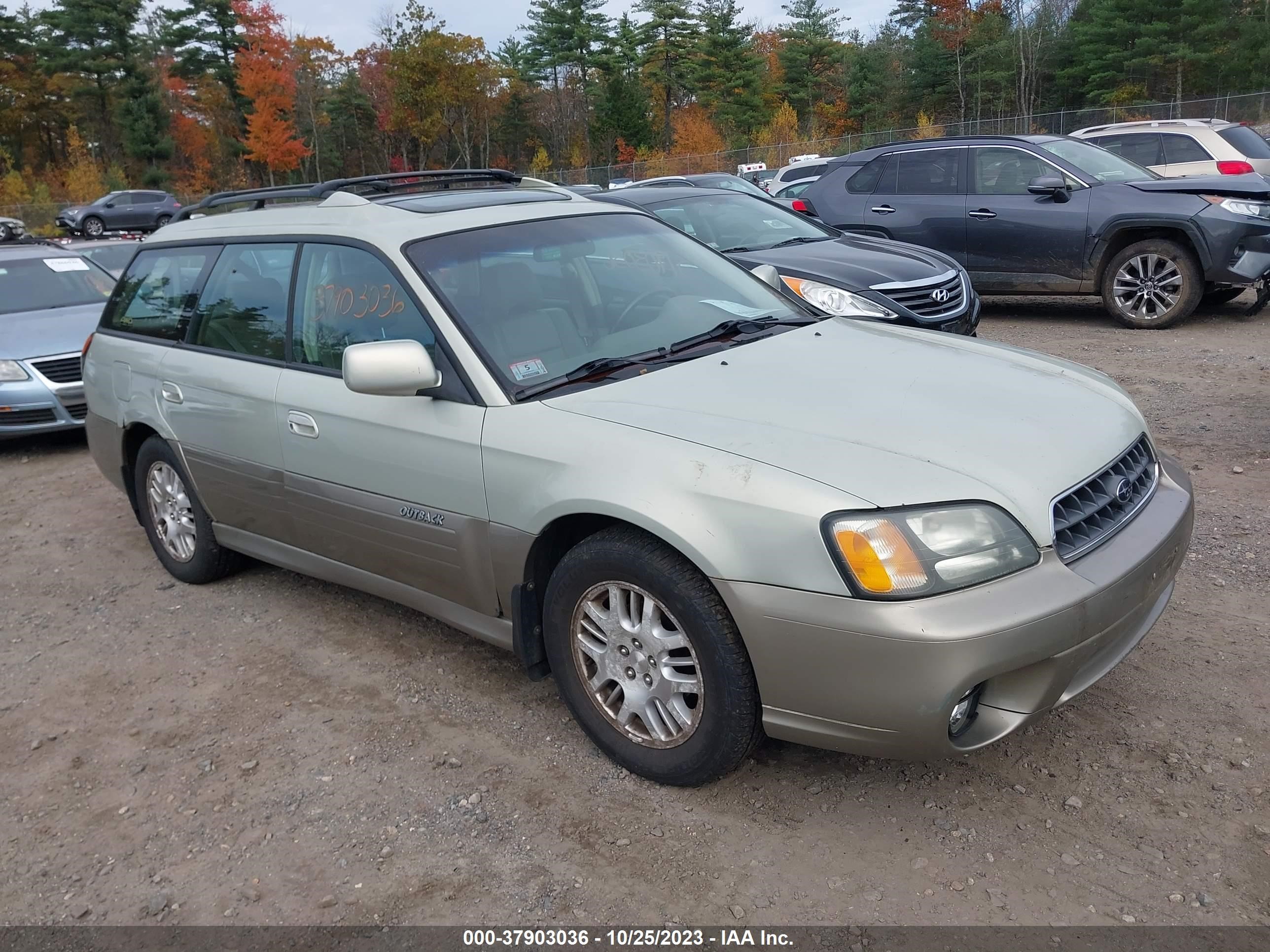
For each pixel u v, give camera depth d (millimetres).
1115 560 2674
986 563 2479
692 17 71625
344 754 3336
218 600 4723
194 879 2785
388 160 83625
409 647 4078
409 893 2656
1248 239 8797
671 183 11898
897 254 7578
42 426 7824
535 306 3512
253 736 3496
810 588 2500
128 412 4789
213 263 4422
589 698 3119
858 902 2506
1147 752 3008
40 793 3260
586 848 2783
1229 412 6438
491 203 3977
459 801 3031
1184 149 13016
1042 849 2645
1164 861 2566
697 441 2783
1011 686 2549
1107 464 2836
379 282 3580
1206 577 4133
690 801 2951
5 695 3945
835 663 2500
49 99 76125
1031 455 2719
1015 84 60281
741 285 4129
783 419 2867
